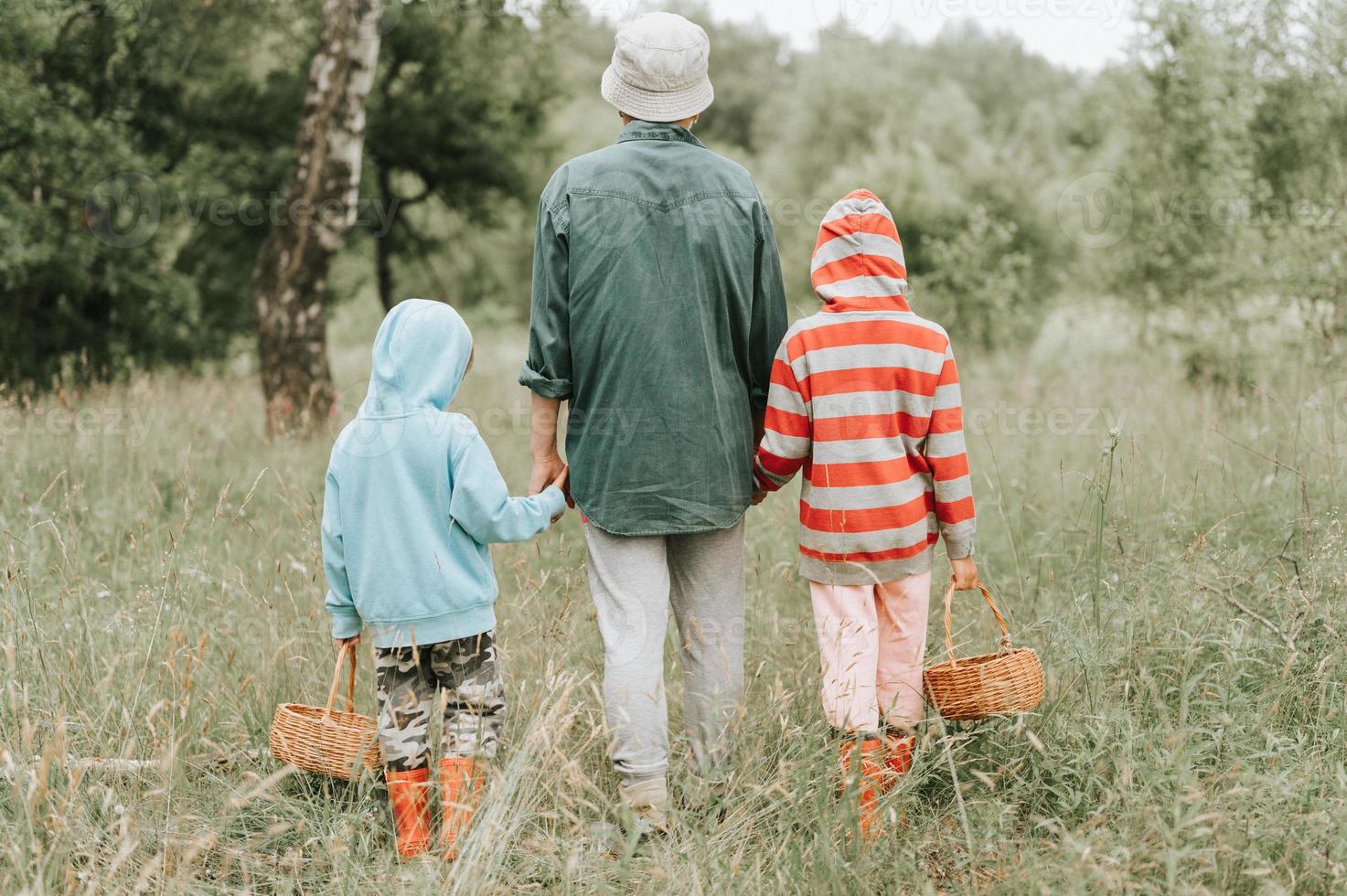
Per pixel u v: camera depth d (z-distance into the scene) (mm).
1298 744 2469
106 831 2398
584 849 2404
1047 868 2166
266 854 2510
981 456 5793
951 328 13547
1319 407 4793
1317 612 2951
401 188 17031
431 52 13266
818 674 3004
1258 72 7984
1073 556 3871
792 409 2658
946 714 2621
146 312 10969
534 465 2756
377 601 2504
